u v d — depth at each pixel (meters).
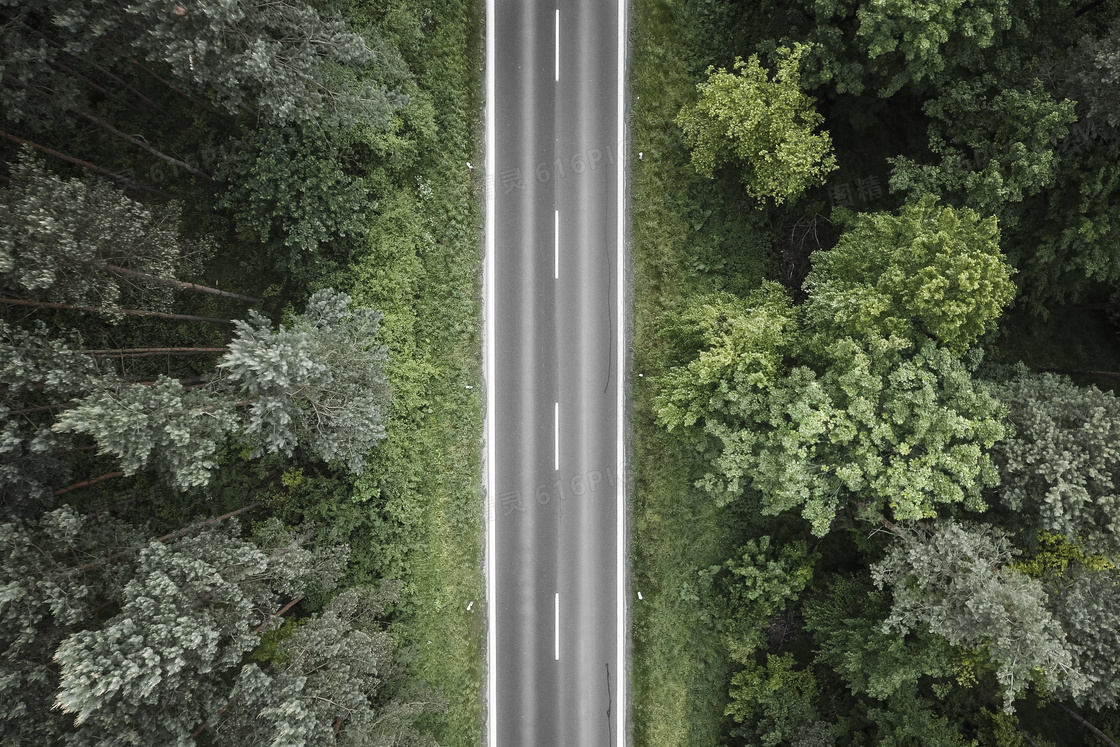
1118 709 27.00
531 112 27.88
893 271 20.97
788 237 29.12
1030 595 19.98
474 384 27.89
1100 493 20.94
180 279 23.94
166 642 17.05
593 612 28.20
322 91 20.44
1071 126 23.14
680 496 27.92
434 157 27.08
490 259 28.02
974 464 19.94
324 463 26.41
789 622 28.25
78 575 19.02
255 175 22.89
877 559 26.88
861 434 20.20
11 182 18.03
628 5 27.73
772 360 22.69
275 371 17.81
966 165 24.53
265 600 20.86
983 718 26.44
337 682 19.97
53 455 20.58
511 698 28.03
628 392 28.20
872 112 27.94
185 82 21.41
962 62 23.08
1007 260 26.11
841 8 22.88
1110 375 29.53
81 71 21.81
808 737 25.31
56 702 16.59
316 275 25.78
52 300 18.92
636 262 28.14
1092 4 26.56
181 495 24.91
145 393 17.92
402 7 25.67
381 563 26.27
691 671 28.17
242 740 19.36
